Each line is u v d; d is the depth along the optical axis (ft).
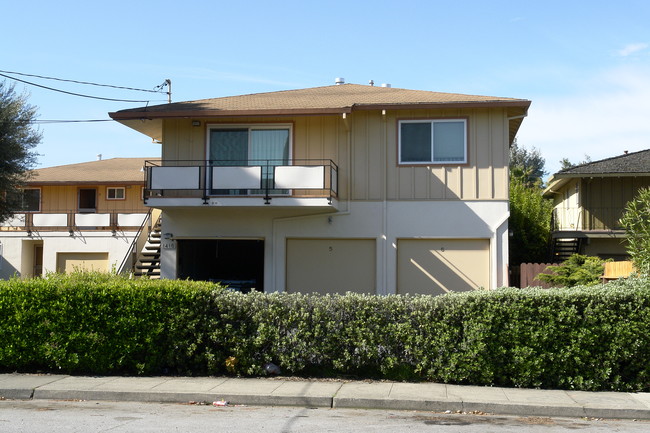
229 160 63.62
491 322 35.68
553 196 105.40
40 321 38.09
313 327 37.76
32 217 98.22
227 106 63.77
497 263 60.23
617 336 35.01
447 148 61.62
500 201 60.59
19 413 29.96
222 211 63.67
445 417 30.42
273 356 38.22
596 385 34.96
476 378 35.88
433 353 36.52
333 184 61.00
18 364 38.34
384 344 36.99
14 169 63.36
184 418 29.12
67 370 38.32
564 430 27.89
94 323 37.93
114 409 31.32
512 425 28.78
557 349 35.40
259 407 32.35
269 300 38.24
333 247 62.69
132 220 96.89
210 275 72.13
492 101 59.67
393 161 62.08
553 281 59.77
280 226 63.16
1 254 97.86
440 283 61.11
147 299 38.04
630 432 27.63
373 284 62.03
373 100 63.52
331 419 29.35
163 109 63.52
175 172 60.59
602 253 81.66
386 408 32.14
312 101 65.16
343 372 37.76
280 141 63.62
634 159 85.15
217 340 37.88
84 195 109.81
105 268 96.43
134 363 37.96
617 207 81.30
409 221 61.57
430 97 63.82
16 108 62.95
